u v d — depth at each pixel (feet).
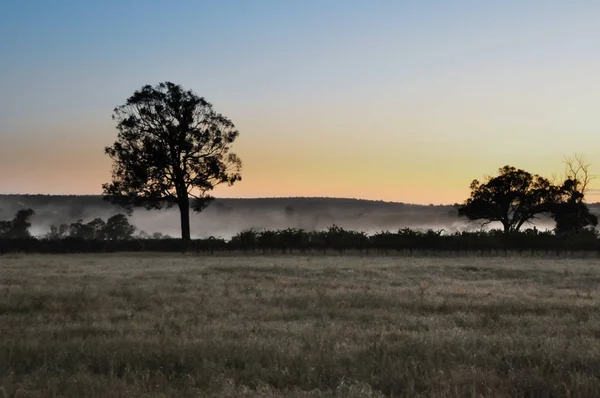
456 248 185.06
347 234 196.24
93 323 41.60
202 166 221.66
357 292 63.46
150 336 36.11
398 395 25.05
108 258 153.38
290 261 134.21
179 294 61.00
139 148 216.13
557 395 24.45
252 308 50.67
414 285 75.36
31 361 30.40
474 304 53.16
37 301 54.80
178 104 217.77
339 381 26.27
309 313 48.29
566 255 180.65
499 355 31.24
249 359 30.35
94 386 25.36
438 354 30.99
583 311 49.11
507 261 141.28
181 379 26.99
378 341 34.58
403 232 193.47
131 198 221.87
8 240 188.24
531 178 275.39
